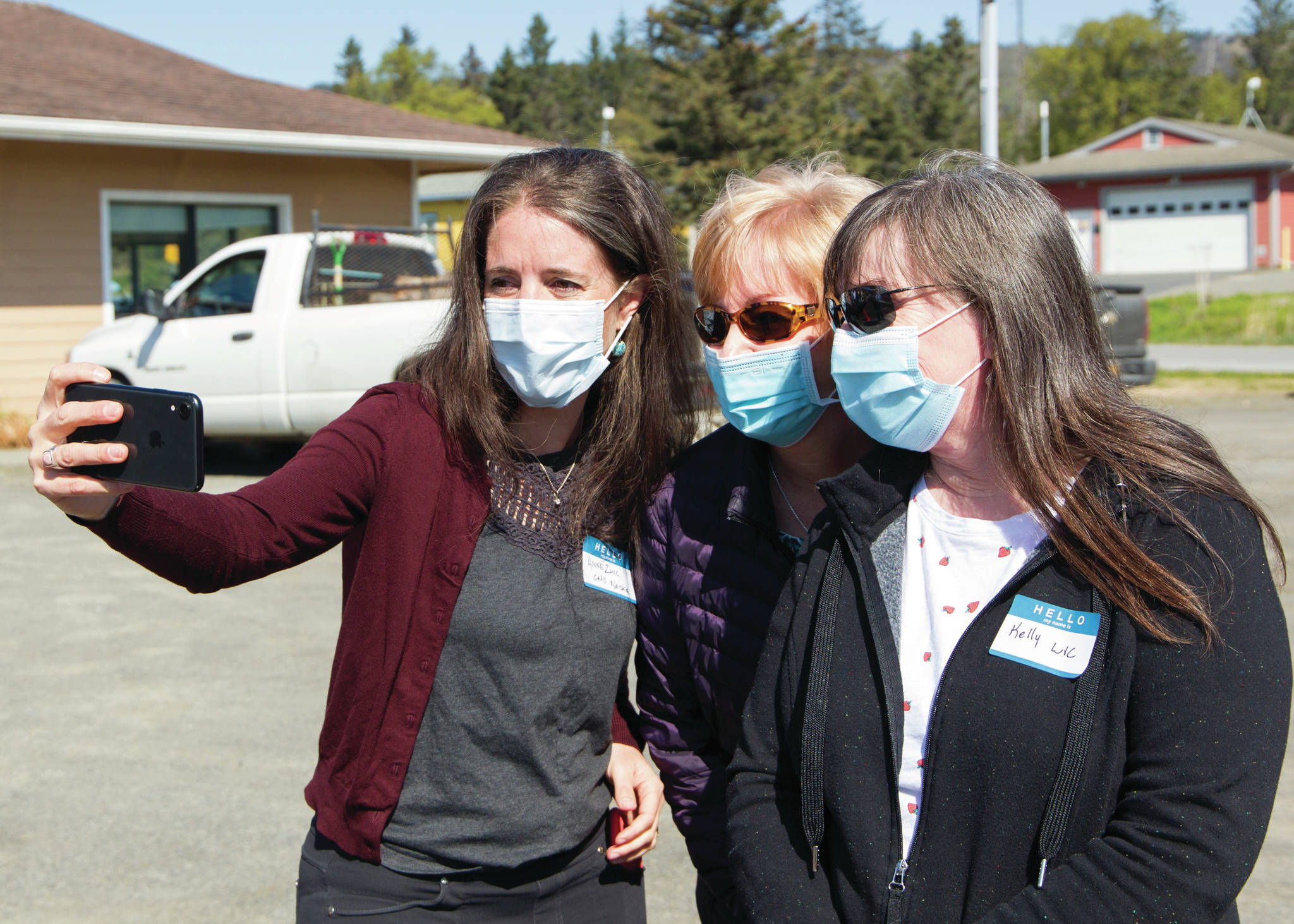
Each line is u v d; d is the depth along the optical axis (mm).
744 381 1703
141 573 6445
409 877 1592
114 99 12234
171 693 4422
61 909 2855
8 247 11383
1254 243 40062
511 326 1667
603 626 1712
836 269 1423
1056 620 1278
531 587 1652
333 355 8414
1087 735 1234
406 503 1613
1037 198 1359
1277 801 3391
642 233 1748
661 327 1806
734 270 1699
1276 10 81812
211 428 8984
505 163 1767
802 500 1830
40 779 3619
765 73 30047
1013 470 1313
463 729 1608
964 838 1301
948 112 49875
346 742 1605
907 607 1403
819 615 1434
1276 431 10711
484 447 1653
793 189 1728
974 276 1309
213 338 8891
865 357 1367
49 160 11547
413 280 9180
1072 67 73688
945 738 1304
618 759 1858
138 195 12148
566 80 84250
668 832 3428
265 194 13102
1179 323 25125
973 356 1344
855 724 1383
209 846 3188
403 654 1604
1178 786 1187
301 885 1669
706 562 1750
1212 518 1234
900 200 1374
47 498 1255
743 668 1720
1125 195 41906
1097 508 1248
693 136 29422
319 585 6215
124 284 12266
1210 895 1152
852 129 30859
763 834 1478
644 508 1819
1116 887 1185
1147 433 1300
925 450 1406
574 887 1732
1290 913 2773
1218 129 46875
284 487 1526
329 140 12906
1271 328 23469
